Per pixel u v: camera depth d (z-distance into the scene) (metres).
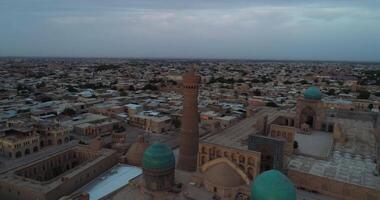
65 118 157.25
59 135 128.50
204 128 151.50
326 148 100.44
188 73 85.31
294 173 77.19
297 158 88.88
